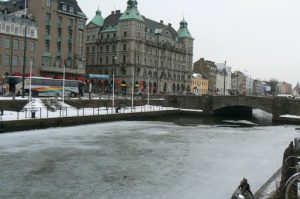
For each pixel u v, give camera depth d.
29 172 31.44
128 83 140.38
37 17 103.12
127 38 141.38
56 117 57.28
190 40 175.62
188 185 29.23
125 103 91.44
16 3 110.06
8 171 31.50
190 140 52.16
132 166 35.06
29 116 56.03
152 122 75.69
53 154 38.78
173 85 164.00
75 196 25.81
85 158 37.62
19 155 37.59
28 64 99.69
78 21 116.50
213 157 40.38
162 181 30.23
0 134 47.75
